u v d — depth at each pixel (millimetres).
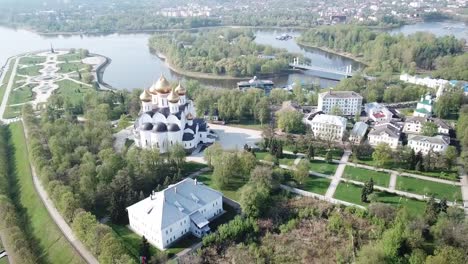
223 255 184625
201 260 179250
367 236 193125
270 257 182875
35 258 193750
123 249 179125
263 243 192375
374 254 167125
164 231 189250
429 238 188125
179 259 180750
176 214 196750
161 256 181500
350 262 176375
